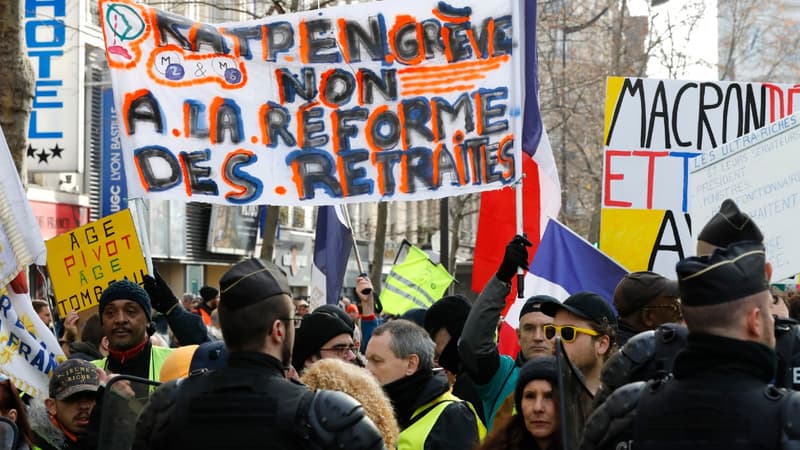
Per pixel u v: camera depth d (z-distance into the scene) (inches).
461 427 226.5
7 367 293.7
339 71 350.0
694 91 368.8
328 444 149.9
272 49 350.3
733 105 368.5
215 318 494.6
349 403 152.2
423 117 347.3
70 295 367.6
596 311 230.2
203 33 347.3
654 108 368.8
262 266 160.7
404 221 1911.9
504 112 342.3
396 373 228.8
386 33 348.2
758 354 140.9
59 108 901.2
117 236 363.6
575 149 1555.1
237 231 1286.9
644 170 368.5
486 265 372.5
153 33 344.8
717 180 283.0
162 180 345.4
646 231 365.4
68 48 895.1
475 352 253.0
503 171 342.0
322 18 349.7
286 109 350.3
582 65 1435.8
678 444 142.0
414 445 223.3
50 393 246.8
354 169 350.0
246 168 348.8
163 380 252.7
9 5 429.7
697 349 142.8
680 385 144.5
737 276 140.6
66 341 368.8
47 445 244.1
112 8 342.6
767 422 136.8
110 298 283.4
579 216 1621.6
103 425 197.0
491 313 253.3
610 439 152.2
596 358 230.5
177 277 1194.0
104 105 991.6
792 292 416.2
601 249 367.2
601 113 1417.3
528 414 194.5
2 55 430.9
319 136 350.3
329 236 449.4
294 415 151.0
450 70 346.0
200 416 154.3
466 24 343.6
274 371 157.8
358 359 305.3
